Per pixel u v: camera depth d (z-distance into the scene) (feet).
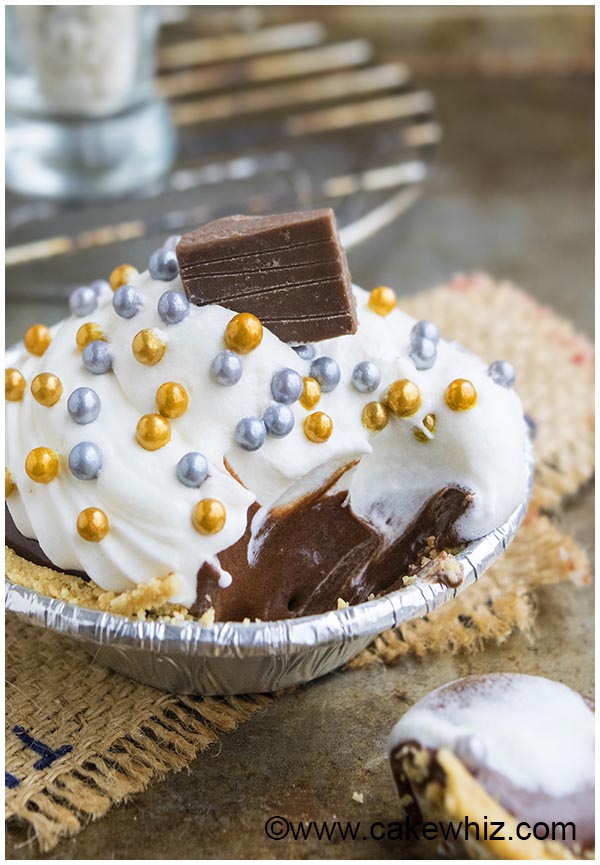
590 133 1.65
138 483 0.76
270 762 0.81
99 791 0.78
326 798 0.79
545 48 1.80
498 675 0.78
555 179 1.53
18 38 1.27
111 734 0.81
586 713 0.76
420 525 0.82
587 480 1.03
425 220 1.43
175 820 0.78
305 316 0.79
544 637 0.90
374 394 0.81
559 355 1.12
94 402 0.78
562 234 1.40
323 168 1.46
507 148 1.60
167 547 0.75
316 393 0.79
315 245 0.78
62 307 1.21
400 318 0.86
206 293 0.80
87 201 1.32
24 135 1.32
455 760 0.71
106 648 0.80
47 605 0.76
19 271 1.26
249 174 1.44
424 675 0.87
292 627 0.75
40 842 0.76
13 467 0.80
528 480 0.85
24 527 0.79
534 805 0.71
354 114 1.60
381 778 0.80
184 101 1.64
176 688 0.84
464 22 1.79
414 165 1.41
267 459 0.77
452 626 0.89
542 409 1.06
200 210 1.32
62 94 1.30
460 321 1.15
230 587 0.76
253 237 0.78
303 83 1.71
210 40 1.77
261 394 0.78
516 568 0.94
